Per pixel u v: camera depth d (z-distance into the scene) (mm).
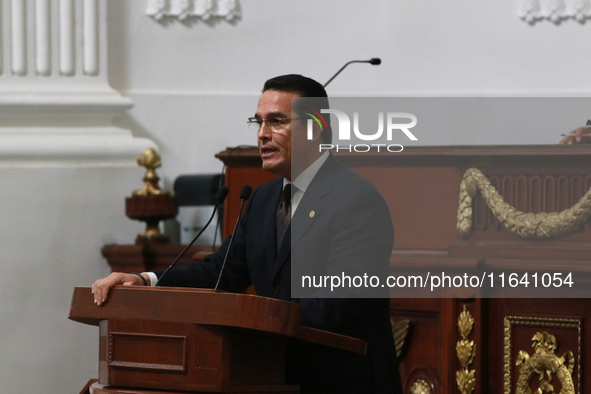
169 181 20609
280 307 7055
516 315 13055
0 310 18266
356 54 20656
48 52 19406
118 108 19578
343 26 20750
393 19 20547
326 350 8477
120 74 20766
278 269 9156
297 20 20875
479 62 20172
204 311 7191
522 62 20000
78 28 19625
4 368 18234
